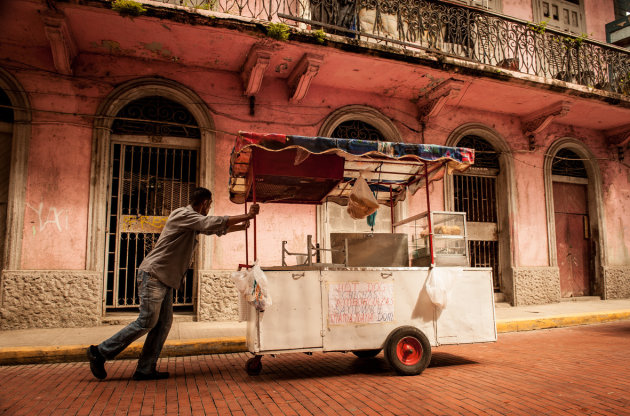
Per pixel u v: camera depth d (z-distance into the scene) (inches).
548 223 406.3
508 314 325.7
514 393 142.3
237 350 226.1
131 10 249.3
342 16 339.9
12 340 223.9
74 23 262.4
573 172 444.8
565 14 456.4
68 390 149.4
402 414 123.2
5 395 143.1
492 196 403.9
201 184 306.5
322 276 173.9
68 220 278.7
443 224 198.5
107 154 291.3
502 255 394.0
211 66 316.2
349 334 173.5
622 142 445.4
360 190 202.7
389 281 181.2
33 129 278.7
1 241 271.0
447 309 187.3
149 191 304.3
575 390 144.7
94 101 291.9
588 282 435.8
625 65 420.2
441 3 350.6
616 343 233.6
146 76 303.4
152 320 160.6
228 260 305.9
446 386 153.1
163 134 308.8
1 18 255.3
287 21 324.8
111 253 293.0
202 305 293.0
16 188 270.2
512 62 364.2
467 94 365.7
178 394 144.6
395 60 310.3
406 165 211.8
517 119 411.8
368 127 366.6
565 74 387.9
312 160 188.5
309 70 300.8
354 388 152.1
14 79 277.6
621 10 491.5
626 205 454.3
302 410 127.6
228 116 318.3
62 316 268.2
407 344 175.9
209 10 271.4
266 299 163.2
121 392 146.9
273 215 322.0
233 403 134.5
